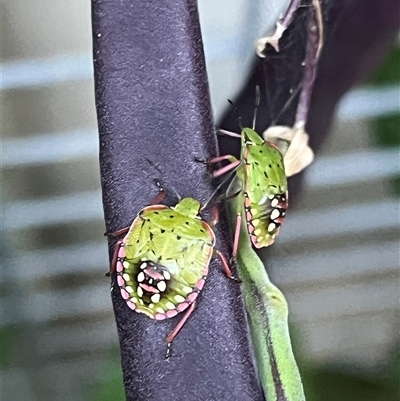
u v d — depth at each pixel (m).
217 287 0.08
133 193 0.08
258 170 0.08
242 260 0.08
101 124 0.08
